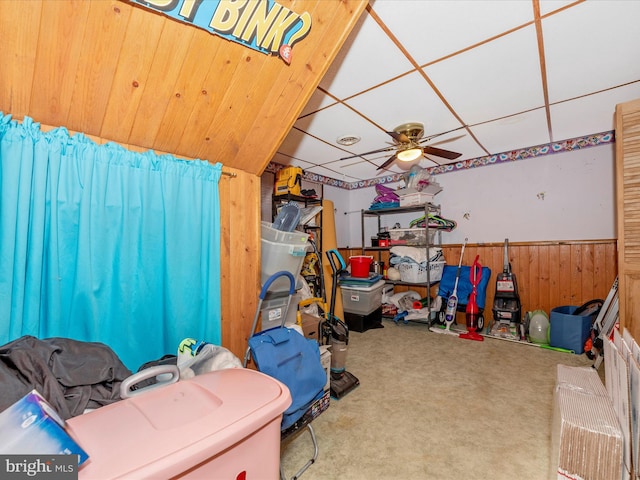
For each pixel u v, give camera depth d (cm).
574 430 102
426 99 222
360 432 167
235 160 151
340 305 371
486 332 344
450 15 141
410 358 272
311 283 357
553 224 332
